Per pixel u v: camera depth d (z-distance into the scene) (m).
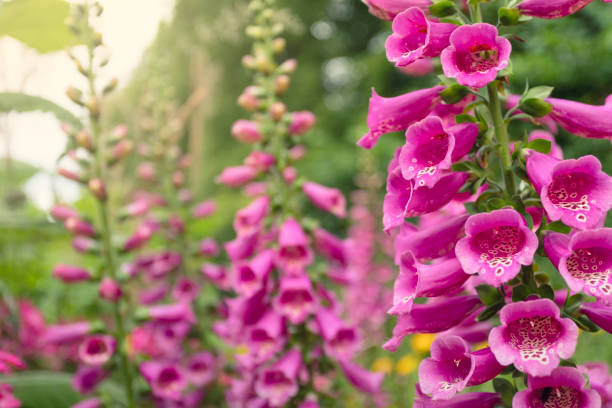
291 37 5.16
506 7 0.62
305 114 0.95
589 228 0.56
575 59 1.90
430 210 0.61
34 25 0.83
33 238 1.20
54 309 1.35
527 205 0.60
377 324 1.79
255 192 1.11
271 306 0.93
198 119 1.49
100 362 0.92
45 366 1.18
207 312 1.21
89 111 0.89
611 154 1.68
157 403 1.03
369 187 2.11
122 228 1.41
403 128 0.63
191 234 1.31
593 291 0.56
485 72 0.57
